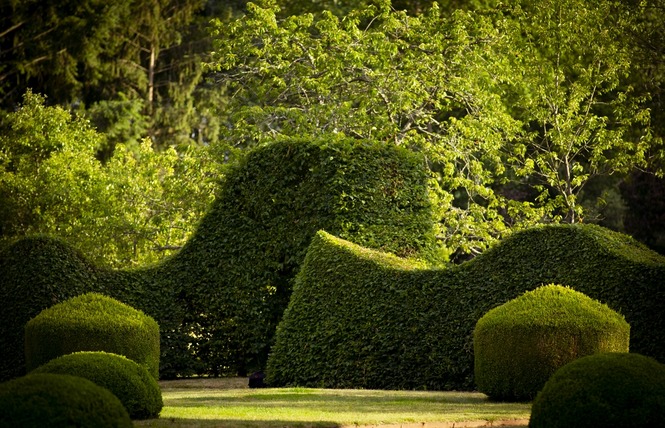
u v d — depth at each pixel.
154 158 41.09
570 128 37.19
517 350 18.83
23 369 26.03
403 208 27.36
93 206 40.59
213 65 40.69
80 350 21.34
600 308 19.20
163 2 60.81
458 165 45.03
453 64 38.38
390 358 23.08
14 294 26.39
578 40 37.81
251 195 28.11
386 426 14.32
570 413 12.70
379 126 36.31
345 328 23.95
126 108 56.53
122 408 11.36
